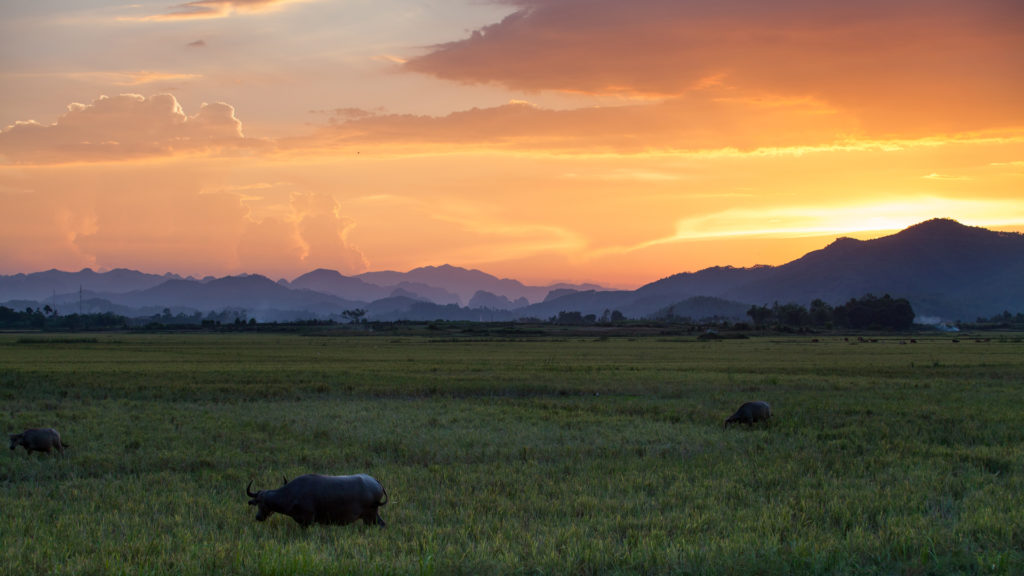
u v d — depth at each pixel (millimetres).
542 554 10219
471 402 33375
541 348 91000
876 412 27641
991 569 9422
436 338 129125
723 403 31875
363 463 17906
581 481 15484
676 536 11125
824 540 10758
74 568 9602
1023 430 22672
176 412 28562
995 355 71000
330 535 11461
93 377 42938
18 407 30250
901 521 11703
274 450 19781
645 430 23516
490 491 14656
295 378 43188
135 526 11898
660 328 175375
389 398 35719
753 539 10805
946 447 19594
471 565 9656
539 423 25312
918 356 69688
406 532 11570
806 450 19266
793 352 79562
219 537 11328
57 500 14008
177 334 163125
